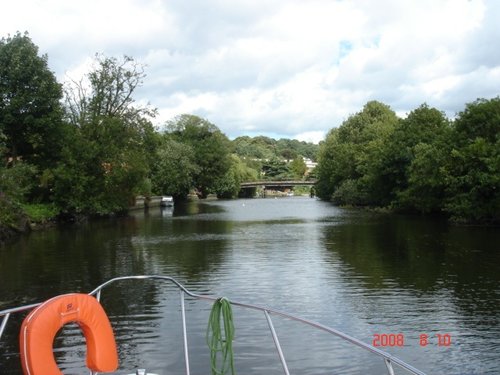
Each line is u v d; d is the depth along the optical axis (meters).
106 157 44.47
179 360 9.29
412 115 52.78
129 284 16.00
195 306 13.09
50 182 41.06
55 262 20.61
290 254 22.05
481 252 21.41
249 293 14.48
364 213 50.38
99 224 40.88
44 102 39.69
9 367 9.15
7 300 14.13
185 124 100.44
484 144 34.75
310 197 117.88
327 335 10.59
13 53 38.47
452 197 36.78
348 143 73.88
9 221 30.73
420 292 14.27
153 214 53.72
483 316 11.81
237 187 110.06
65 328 11.21
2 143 34.72
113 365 5.16
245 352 9.65
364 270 17.75
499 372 8.60
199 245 25.91
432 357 9.30
